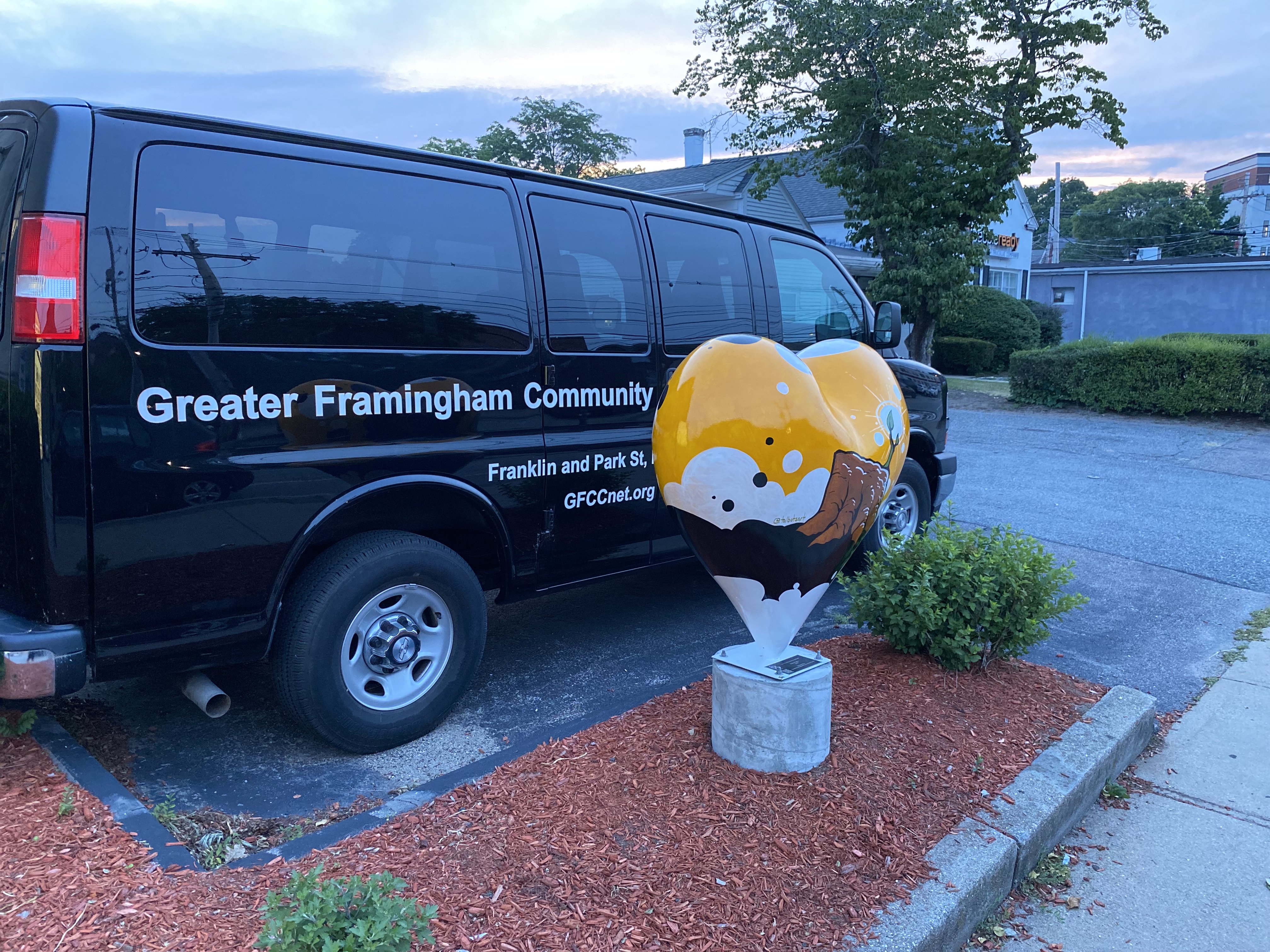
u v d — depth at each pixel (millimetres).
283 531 2980
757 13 17438
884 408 2943
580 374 3934
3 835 2387
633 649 4629
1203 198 66875
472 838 2500
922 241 17500
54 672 2559
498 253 3646
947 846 2629
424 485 3344
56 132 2559
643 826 2576
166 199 2732
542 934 2111
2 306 2576
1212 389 14523
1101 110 16953
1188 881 2855
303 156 3070
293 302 2988
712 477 2641
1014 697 3643
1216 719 4008
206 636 2871
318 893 1802
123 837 2414
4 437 2572
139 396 2639
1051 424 14539
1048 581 3807
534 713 3820
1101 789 3328
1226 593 5891
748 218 5066
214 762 3305
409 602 3406
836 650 4039
